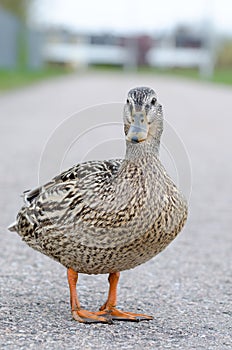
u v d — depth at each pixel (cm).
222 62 6488
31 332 498
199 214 928
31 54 5075
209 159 1391
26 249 729
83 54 6450
